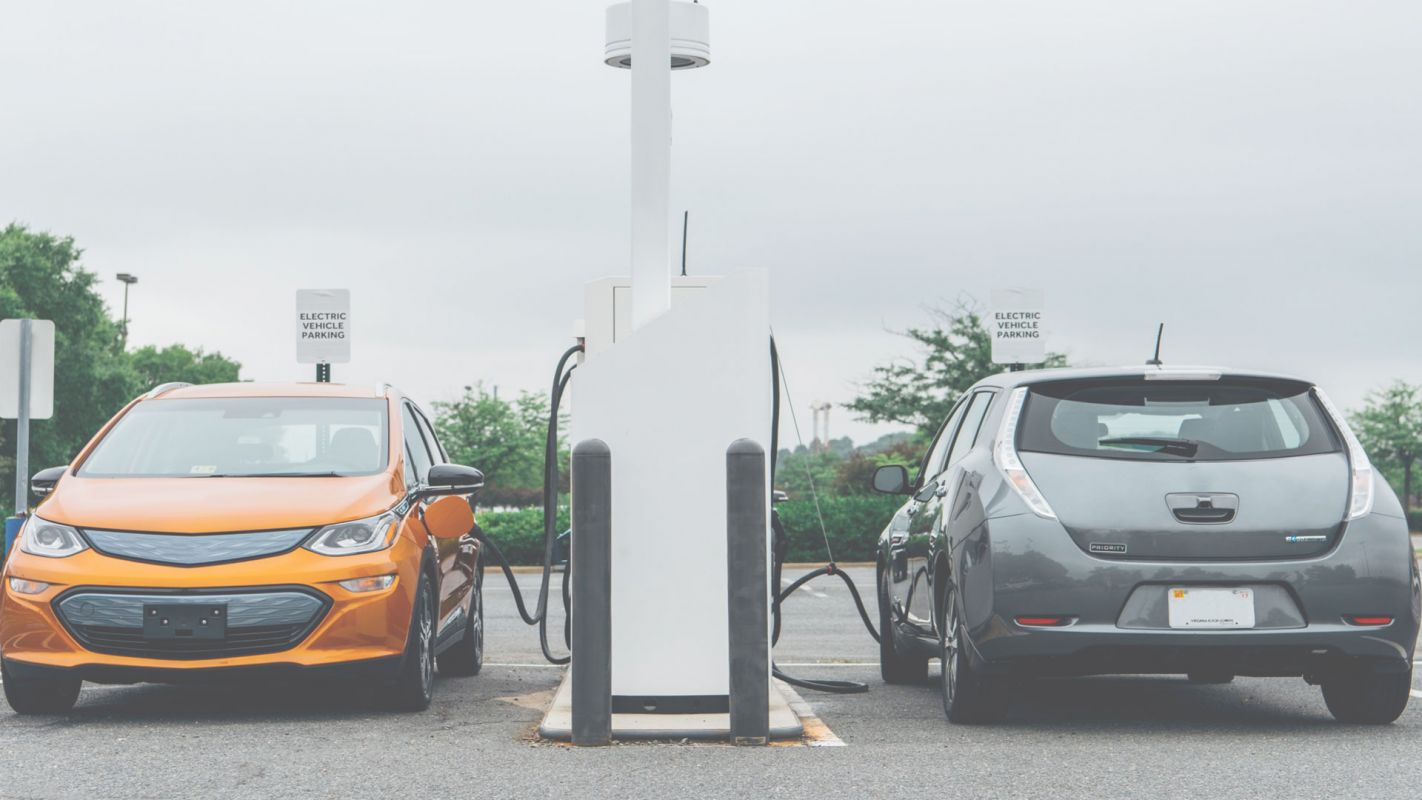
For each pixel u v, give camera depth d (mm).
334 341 18469
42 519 8414
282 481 8836
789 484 48250
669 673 7340
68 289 70438
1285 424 7609
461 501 9039
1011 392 7895
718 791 6012
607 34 8852
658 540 7324
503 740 7371
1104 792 5969
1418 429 67188
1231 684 9984
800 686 9016
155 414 9680
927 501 8969
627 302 8734
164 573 7988
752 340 7285
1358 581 7242
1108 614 7215
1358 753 6879
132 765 6676
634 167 7848
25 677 8086
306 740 7398
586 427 7309
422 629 8617
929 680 10430
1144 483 7367
